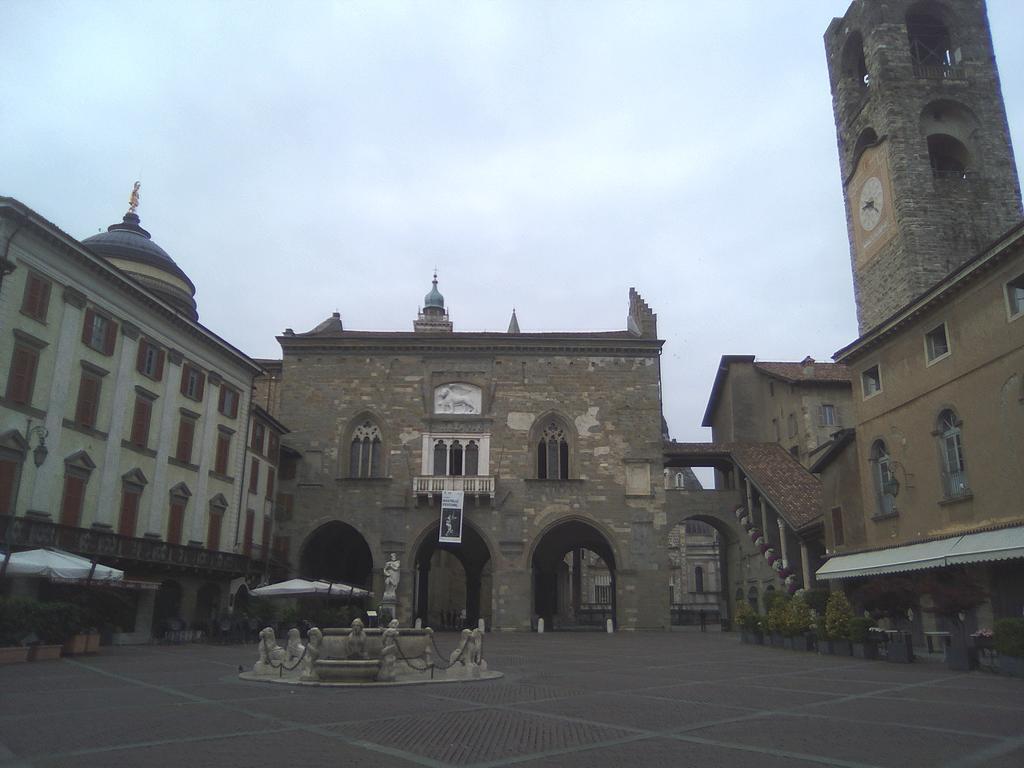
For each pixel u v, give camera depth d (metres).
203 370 42.97
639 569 51.88
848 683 18.70
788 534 46.34
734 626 55.94
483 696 16.19
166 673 20.66
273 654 20.47
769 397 60.12
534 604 58.97
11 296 29.55
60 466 31.69
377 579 51.38
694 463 57.72
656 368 55.16
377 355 55.50
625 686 18.28
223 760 9.41
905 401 30.25
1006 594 24.41
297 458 53.62
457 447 54.03
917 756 9.77
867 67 43.53
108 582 27.47
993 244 24.36
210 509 42.94
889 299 40.34
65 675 19.47
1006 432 24.41
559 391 54.72
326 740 10.84
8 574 24.75
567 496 52.91
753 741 10.84
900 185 39.56
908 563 27.73
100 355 34.50
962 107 41.28
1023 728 11.82
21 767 8.99
